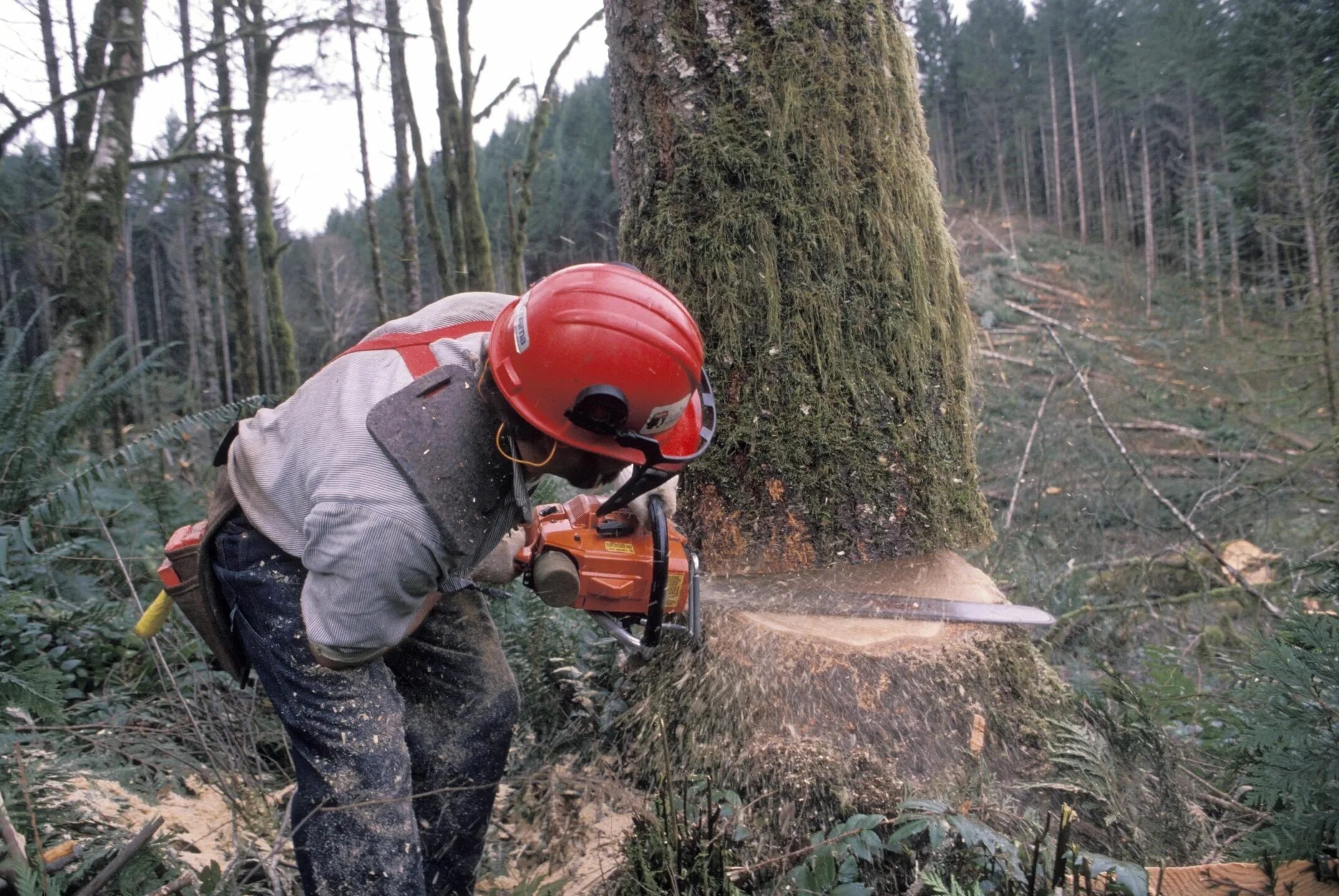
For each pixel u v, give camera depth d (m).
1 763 2.00
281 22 7.72
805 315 2.43
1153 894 1.81
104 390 4.21
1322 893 1.78
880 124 2.48
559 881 2.01
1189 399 8.30
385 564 1.53
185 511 4.34
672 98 2.45
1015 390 6.79
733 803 2.07
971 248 23.67
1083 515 5.14
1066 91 34.66
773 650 2.27
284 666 1.79
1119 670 3.37
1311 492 5.01
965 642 2.31
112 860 1.80
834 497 2.45
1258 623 3.59
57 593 3.30
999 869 1.85
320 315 25.59
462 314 1.88
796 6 2.40
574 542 1.98
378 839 1.74
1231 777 2.25
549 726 2.80
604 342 1.54
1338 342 6.15
